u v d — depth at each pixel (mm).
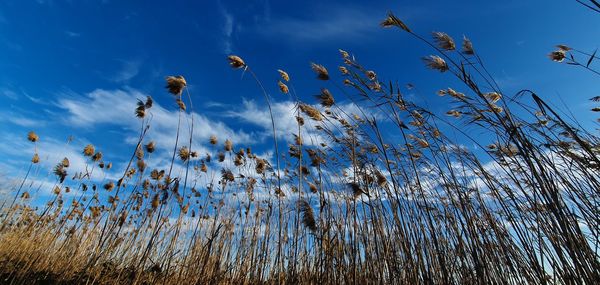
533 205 3998
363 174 5234
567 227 3299
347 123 5523
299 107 5484
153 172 6930
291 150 5965
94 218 7301
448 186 4793
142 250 6227
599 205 3682
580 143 3178
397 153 5531
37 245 6852
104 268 6035
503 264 4332
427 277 4180
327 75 5129
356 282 4691
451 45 4051
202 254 5961
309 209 4934
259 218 6293
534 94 3293
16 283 5766
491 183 4516
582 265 3111
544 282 3668
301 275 5320
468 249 4410
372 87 4859
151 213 6246
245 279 5699
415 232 4641
